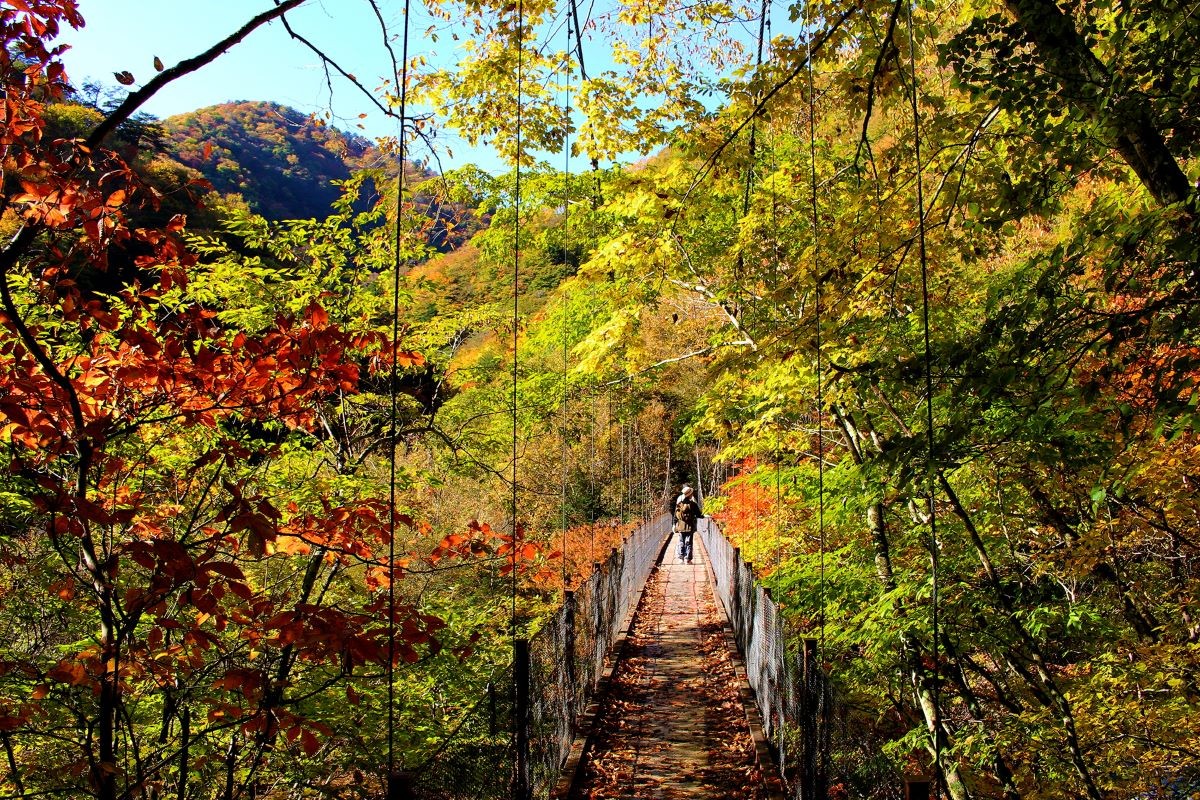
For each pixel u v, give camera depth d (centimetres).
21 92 281
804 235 710
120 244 321
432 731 548
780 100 579
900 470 434
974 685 861
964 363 425
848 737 369
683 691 781
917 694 674
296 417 396
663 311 1199
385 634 346
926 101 556
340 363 383
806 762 439
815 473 845
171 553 295
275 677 476
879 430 752
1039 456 481
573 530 1761
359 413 672
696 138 678
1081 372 470
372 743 516
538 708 479
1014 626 623
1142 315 339
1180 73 372
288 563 600
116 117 286
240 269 592
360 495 565
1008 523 691
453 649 594
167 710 395
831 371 597
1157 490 512
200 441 453
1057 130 417
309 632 318
